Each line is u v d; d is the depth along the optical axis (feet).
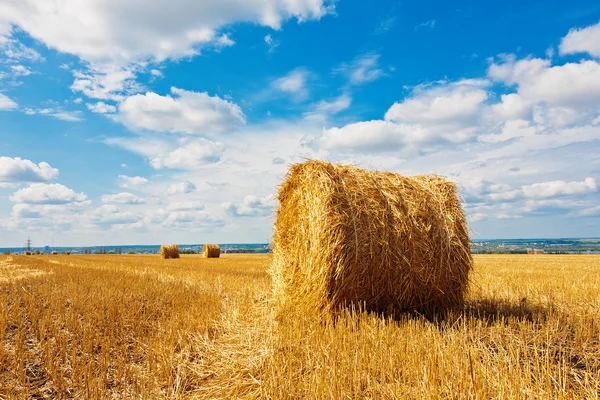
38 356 18.79
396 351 16.07
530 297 29.48
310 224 24.39
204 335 22.04
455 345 16.39
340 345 17.19
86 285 40.42
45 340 21.29
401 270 23.34
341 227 22.76
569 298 28.19
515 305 26.30
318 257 23.09
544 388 12.82
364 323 20.03
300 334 19.58
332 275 22.80
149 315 26.71
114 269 64.49
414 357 15.20
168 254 122.93
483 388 12.56
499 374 13.44
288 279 27.91
